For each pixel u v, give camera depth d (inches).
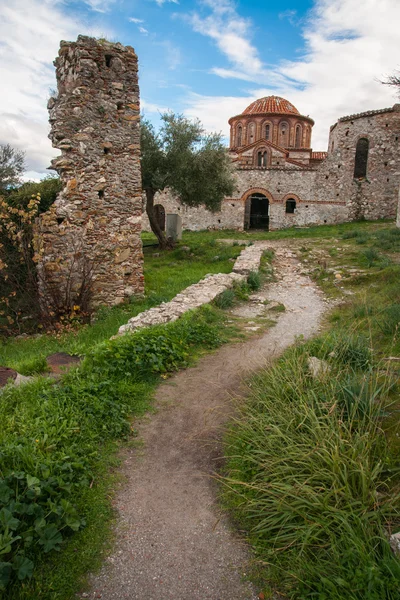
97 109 424.2
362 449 128.4
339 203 1218.6
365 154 1283.2
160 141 721.6
